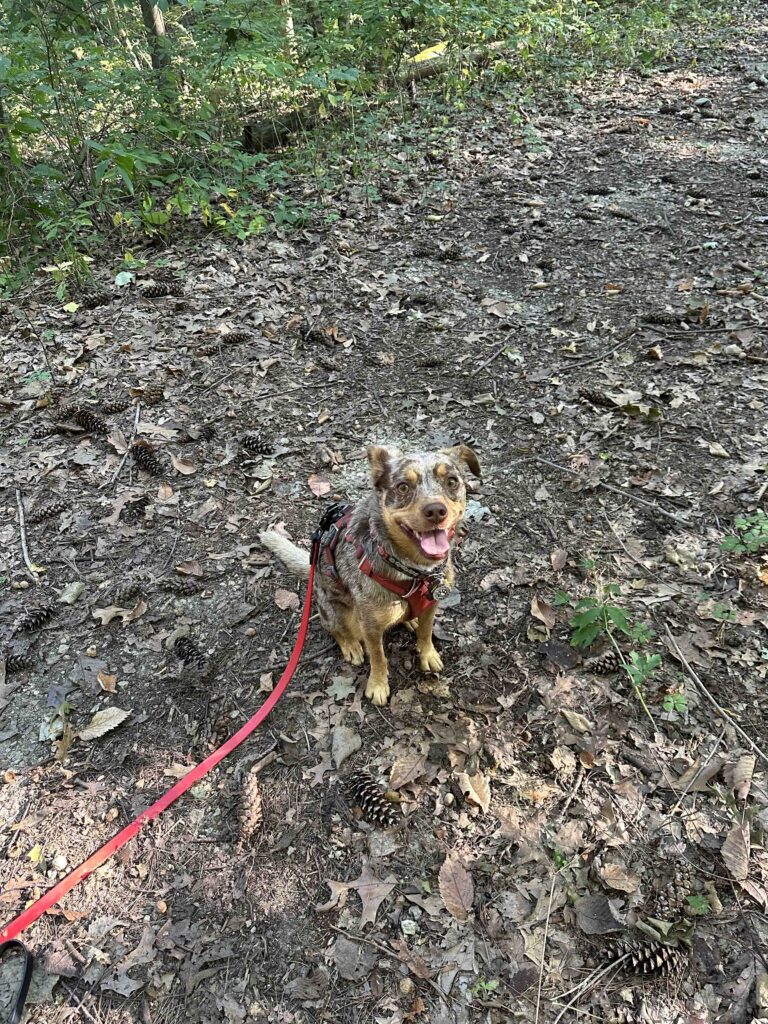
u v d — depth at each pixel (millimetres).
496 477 1738
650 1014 945
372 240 2834
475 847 1109
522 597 1462
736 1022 932
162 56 3605
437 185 3158
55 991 1016
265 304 2469
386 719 1292
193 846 1147
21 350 2338
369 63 4203
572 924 1023
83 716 1332
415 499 1096
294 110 3746
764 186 2895
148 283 2621
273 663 1405
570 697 1285
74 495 1785
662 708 1253
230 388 2092
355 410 1994
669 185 3004
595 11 4918
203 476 1820
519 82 4184
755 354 2002
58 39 2670
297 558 1456
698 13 5059
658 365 2023
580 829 1117
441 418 1938
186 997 1000
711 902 1029
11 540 1680
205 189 3020
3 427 2012
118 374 2172
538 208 2936
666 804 1135
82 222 2820
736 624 1364
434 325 2303
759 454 1704
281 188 3295
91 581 1577
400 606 1227
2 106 2887
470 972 993
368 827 1146
